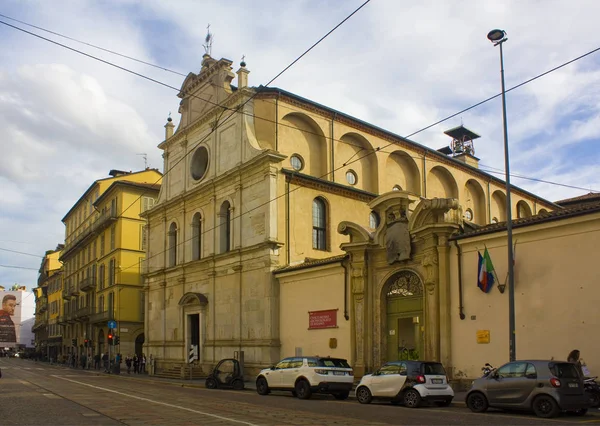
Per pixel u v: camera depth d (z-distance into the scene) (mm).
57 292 91688
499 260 21516
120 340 54625
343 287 27906
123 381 34656
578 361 17406
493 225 22922
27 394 22281
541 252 20172
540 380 15555
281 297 31828
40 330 108312
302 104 36500
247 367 32500
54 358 82938
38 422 13867
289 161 35375
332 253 35031
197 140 41031
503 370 16578
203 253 38656
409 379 18688
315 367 21859
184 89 43062
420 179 43156
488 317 21609
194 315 39125
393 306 26266
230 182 36344
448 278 23328
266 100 35500
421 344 24625
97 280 63000
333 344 28000
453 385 22203
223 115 37906
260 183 33562
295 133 36156
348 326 27328
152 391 25078
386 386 19250
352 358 26750
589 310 18578
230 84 38719
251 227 33875
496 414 16172
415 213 24609
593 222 18812
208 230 38375
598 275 18484
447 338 22859
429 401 18969
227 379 27719
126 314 55500
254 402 19828
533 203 55875
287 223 33125
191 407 17688
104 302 59500
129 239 57031
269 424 13539
